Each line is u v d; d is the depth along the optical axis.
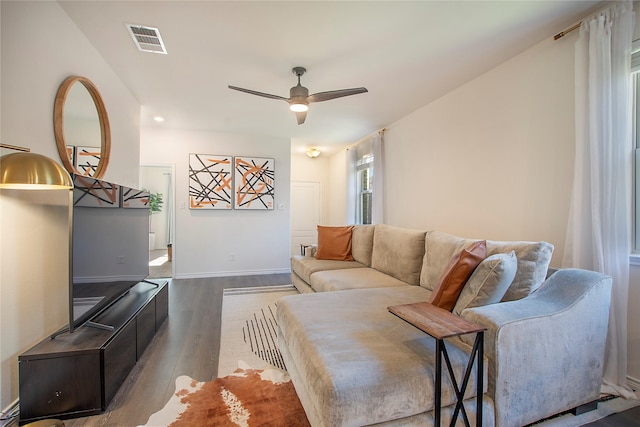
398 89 3.35
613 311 1.83
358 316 1.84
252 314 3.25
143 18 2.11
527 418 1.42
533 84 2.50
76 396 1.59
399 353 1.38
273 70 2.88
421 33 2.30
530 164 2.53
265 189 5.38
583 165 2.02
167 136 4.96
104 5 1.98
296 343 1.60
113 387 1.75
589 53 1.99
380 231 3.50
